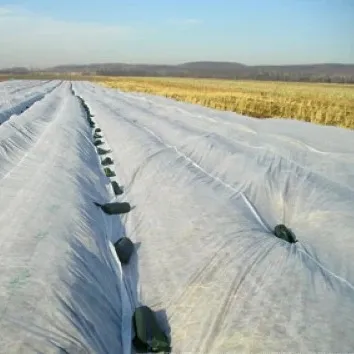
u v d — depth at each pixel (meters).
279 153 14.10
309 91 54.19
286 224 9.23
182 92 51.41
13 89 54.62
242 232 7.54
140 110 29.30
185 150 14.98
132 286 7.19
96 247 7.71
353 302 5.61
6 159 13.52
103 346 5.45
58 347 4.93
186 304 6.20
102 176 13.25
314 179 11.20
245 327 5.20
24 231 7.34
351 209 8.95
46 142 15.34
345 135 16.97
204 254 7.05
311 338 4.86
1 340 4.73
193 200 9.31
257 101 37.56
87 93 54.19
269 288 5.78
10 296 5.45
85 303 5.92
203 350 5.28
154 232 8.69
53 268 6.28
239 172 11.84
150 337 5.76
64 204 8.90
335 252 7.37
